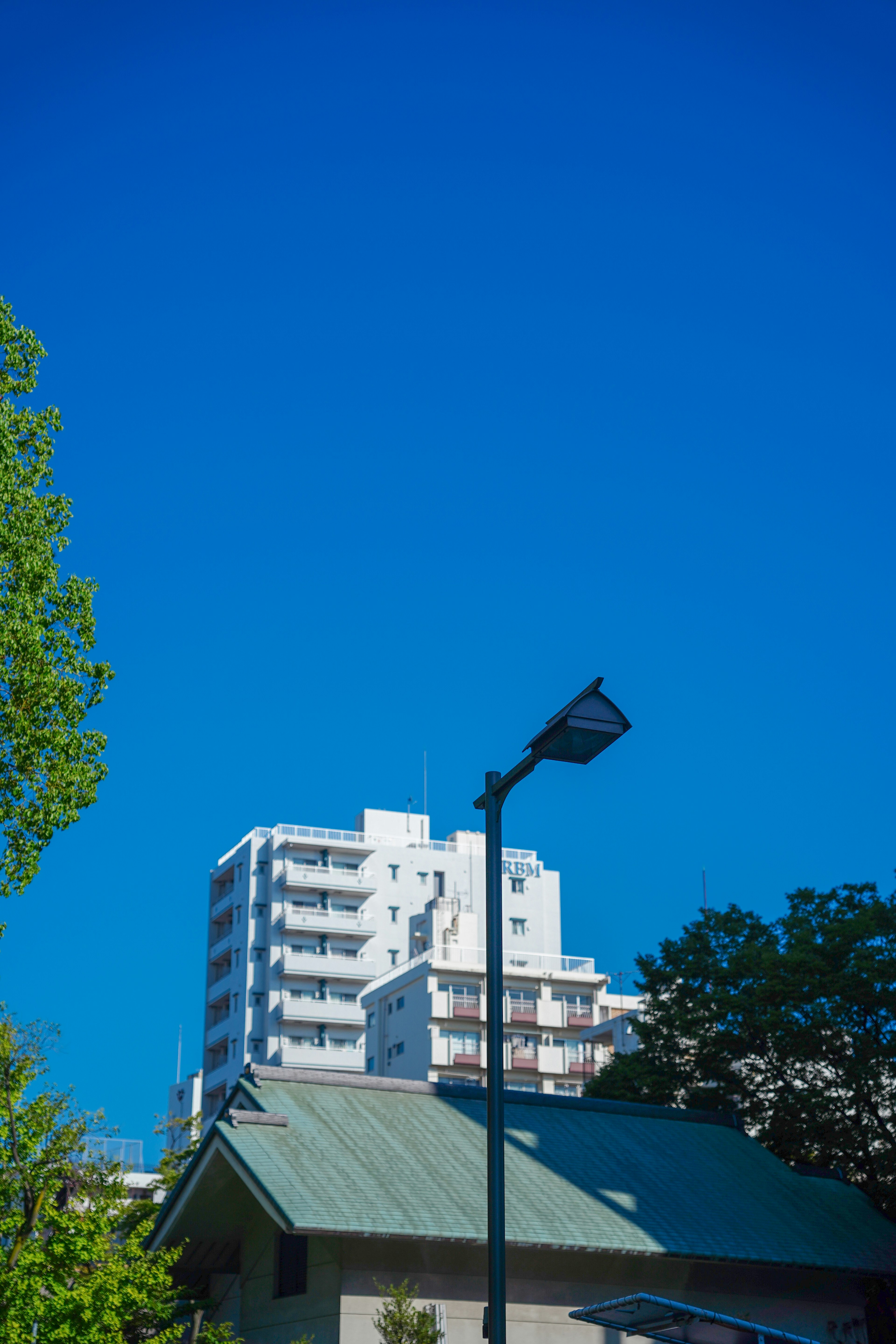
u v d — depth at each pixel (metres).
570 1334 27.62
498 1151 13.43
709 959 44.31
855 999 38.34
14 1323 20.17
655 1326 18.12
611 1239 27.91
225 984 111.00
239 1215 29.44
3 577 24.25
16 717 23.80
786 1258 29.91
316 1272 26.77
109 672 25.33
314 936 110.25
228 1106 30.77
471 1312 26.83
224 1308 30.19
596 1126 34.56
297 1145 27.80
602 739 13.80
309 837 113.25
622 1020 97.75
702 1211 30.97
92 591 25.20
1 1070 22.92
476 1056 97.81
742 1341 17.58
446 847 119.00
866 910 41.38
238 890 112.69
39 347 25.67
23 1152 22.31
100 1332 20.83
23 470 25.17
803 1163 39.56
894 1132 36.78
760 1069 40.78
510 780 14.39
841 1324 31.64
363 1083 32.12
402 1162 28.42
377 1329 25.12
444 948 101.75
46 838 24.09
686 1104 41.62
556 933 117.81
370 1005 107.31
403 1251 26.59
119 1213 25.72
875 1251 32.06
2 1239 22.56
